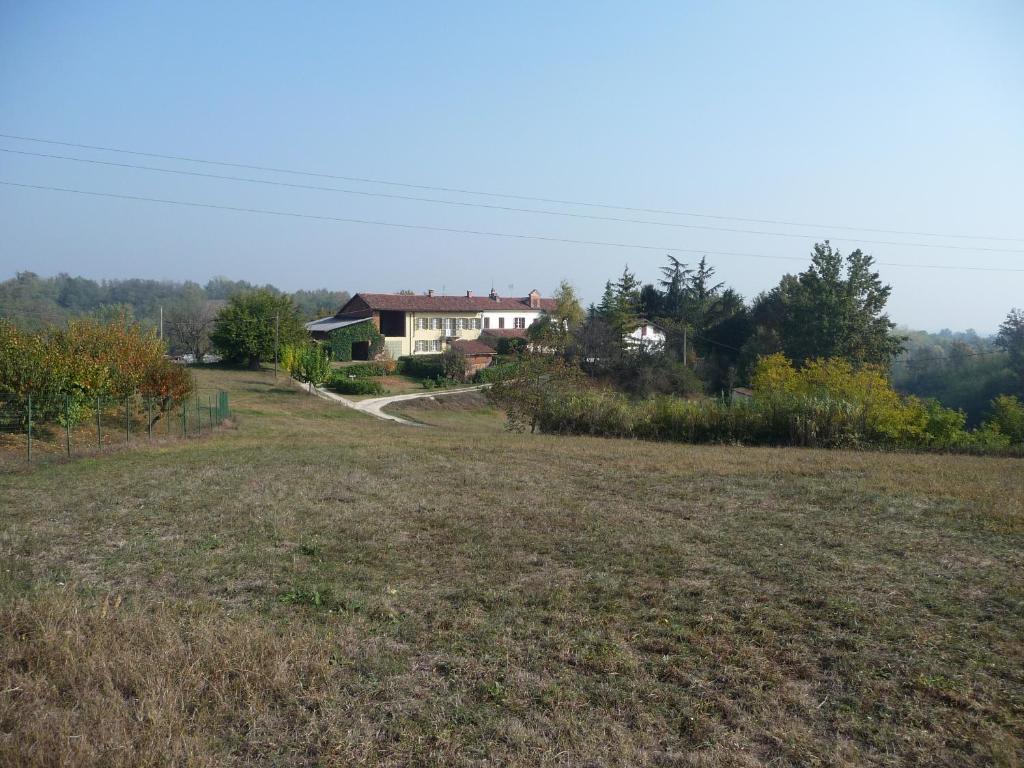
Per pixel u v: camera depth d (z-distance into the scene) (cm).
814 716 529
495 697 553
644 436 2583
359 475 1567
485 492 1384
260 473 1585
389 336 7556
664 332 6988
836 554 943
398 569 884
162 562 905
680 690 568
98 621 645
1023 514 1159
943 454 2155
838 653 629
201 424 3008
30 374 2222
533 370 3017
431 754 471
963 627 685
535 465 1750
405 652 636
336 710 525
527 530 1083
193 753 458
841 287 5553
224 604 754
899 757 477
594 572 869
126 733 471
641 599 776
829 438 2333
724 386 6400
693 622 704
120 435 2509
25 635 616
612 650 636
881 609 733
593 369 5688
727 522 1134
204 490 1380
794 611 728
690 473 1614
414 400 5569
